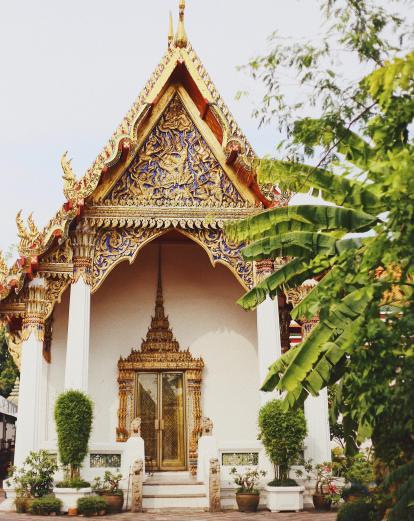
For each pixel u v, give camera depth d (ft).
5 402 91.35
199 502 49.37
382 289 22.81
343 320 26.43
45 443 52.75
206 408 60.44
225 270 64.13
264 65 22.21
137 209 54.19
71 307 52.11
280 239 34.86
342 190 33.50
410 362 24.54
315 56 21.72
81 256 53.01
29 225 52.16
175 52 56.03
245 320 62.95
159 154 55.62
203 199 55.11
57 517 44.37
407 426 26.71
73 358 50.80
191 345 61.72
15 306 54.80
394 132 22.43
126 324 61.67
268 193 53.67
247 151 53.67
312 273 36.86
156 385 60.39
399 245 20.21
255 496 48.11
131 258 53.98
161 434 59.00
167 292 62.90
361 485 47.26
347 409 32.96
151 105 54.65
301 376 31.53
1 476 88.99
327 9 21.21
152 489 50.52
